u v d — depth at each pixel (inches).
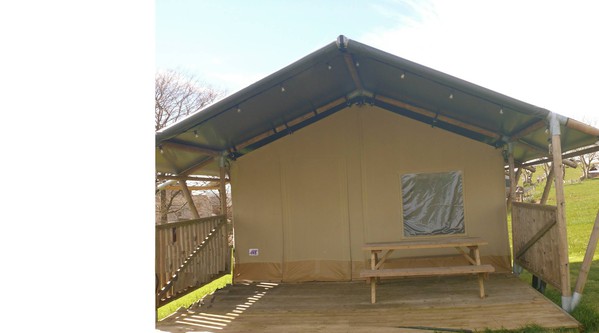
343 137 293.0
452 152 284.4
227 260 293.1
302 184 293.7
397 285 262.4
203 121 223.5
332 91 269.1
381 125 290.7
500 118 249.3
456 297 225.1
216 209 573.3
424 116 287.1
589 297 223.8
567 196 805.2
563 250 195.8
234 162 300.0
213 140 270.5
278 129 294.4
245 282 292.7
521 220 257.9
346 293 250.2
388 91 269.0
